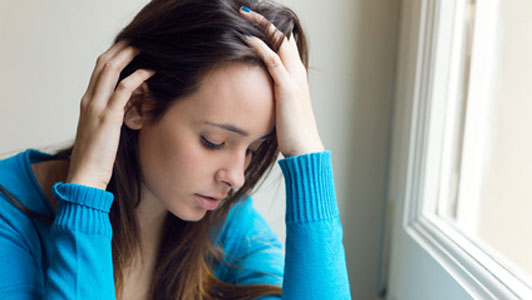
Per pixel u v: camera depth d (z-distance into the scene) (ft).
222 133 2.17
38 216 2.47
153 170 2.35
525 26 2.92
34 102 4.41
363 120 4.44
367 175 4.54
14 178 2.50
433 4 3.48
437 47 3.49
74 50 4.33
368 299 4.78
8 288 2.23
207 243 3.10
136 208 2.80
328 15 4.24
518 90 2.99
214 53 2.07
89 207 2.25
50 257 2.46
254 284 3.05
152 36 2.23
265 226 3.45
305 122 2.47
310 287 2.50
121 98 2.22
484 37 3.40
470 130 3.55
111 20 4.29
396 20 4.26
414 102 3.67
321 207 2.53
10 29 4.22
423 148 3.61
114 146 2.29
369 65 4.34
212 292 3.15
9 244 2.31
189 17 2.15
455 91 3.58
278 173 4.61
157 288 3.03
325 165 2.54
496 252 2.94
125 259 2.66
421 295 3.35
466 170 3.59
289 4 4.19
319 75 4.33
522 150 2.92
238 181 2.28
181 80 2.12
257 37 2.23
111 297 2.29
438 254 3.15
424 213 3.64
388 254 4.47
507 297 2.42
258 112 2.21
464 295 2.68
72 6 4.24
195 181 2.27
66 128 4.50
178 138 2.20
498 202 3.16
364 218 4.62
